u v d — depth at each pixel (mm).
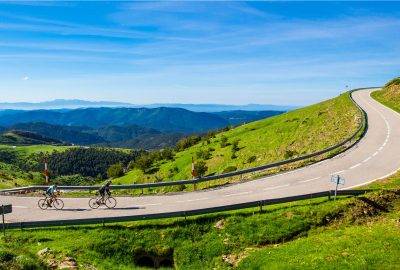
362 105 71812
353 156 39656
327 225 24203
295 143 59438
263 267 19891
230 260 21953
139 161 97375
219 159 72438
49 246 22625
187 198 31172
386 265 17547
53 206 30375
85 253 22250
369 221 24125
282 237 23375
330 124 60125
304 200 27547
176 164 84062
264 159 59688
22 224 24797
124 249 23406
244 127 97000
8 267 17922
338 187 30094
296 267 18766
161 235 24500
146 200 31359
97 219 25094
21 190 35531
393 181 29797
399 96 74062
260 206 26062
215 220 25547
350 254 19156
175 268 22672
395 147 41625
